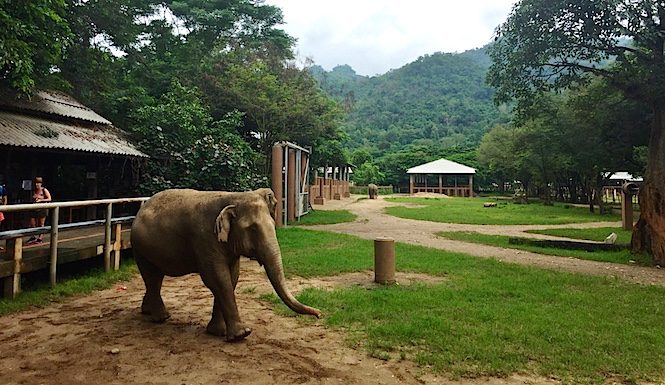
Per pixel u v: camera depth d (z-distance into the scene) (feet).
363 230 63.46
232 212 18.38
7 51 31.78
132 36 72.02
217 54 98.17
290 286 28.66
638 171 96.84
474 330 19.70
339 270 33.24
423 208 110.93
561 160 118.11
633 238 44.86
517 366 16.24
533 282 29.96
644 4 39.68
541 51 44.16
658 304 25.25
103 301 25.32
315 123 97.81
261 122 93.76
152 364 16.35
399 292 26.40
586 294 26.99
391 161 266.98
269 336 19.47
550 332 19.65
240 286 28.89
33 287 26.68
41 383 14.75
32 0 34.71
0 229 42.24
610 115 71.26
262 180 63.26
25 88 35.14
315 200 118.11
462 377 15.49
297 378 15.33
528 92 48.39
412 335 19.12
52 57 42.16
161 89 80.02
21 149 37.42
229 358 16.98
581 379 15.42
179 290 28.12
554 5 41.52
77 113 50.72
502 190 236.84
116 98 65.98
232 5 109.40
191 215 19.49
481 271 33.60
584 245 48.29
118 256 33.32
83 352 17.44
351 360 16.92
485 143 206.80
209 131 62.49
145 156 51.29
